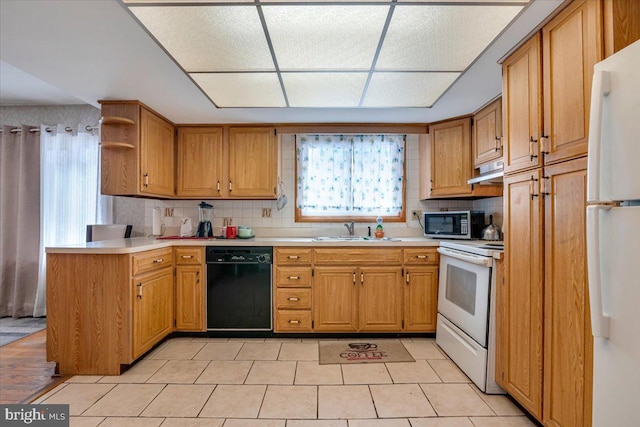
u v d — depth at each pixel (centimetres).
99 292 227
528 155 171
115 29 168
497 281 202
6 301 369
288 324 296
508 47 185
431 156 330
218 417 180
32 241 370
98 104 279
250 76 224
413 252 296
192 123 333
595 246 107
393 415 183
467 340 227
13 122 383
